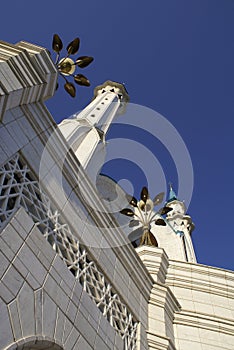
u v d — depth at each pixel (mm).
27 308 6508
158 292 12469
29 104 8758
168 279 14617
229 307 14203
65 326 7293
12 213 7117
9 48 8141
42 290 7023
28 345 6383
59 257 7941
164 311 12125
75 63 10492
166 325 11914
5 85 7465
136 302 11008
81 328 7758
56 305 7254
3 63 7664
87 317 8109
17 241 6895
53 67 9023
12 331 6035
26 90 8156
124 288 10484
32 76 8305
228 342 12758
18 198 7555
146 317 11312
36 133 8891
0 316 5910
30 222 7434
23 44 8898
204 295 14406
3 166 7539
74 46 10469
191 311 13297
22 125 8453
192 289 14508
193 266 15273
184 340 12320
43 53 8852
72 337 7375
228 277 15242
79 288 8219
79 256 8883
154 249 14852
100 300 8953
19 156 8164
